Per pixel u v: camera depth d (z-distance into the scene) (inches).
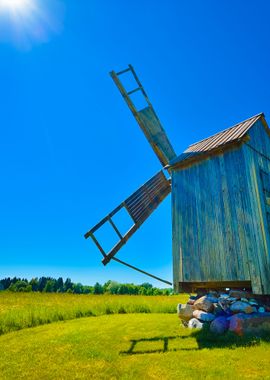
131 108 506.9
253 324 273.3
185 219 383.2
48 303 812.6
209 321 305.1
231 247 319.3
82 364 220.2
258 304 301.0
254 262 293.9
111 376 194.5
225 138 376.8
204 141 440.8
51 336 335.9
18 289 3299.7
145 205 449.7
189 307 343.6
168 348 254.2
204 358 217.0
